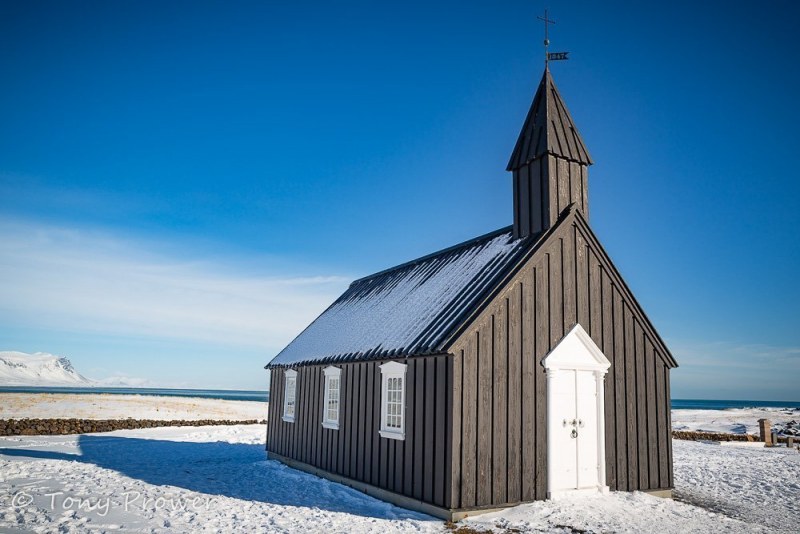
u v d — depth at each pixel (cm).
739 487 1534
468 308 1207
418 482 1184
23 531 938
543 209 1354
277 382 2116
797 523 1115
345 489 1448
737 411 8000
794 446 2716
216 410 5081
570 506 1147
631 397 1352
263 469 1794
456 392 1116
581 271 1337
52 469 1644
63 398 5472
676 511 1154
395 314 1577
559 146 1377
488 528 1020
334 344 1775
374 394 1414
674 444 2730
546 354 1246
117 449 2209
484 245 1540
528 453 1184
